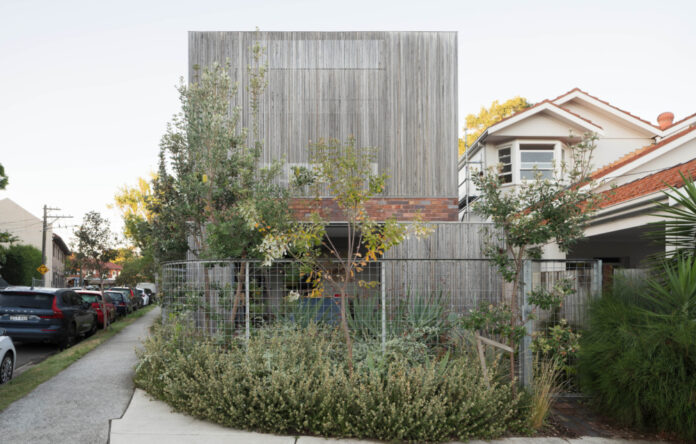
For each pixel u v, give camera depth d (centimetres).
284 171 1078
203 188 883
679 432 560
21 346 1341
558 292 619
